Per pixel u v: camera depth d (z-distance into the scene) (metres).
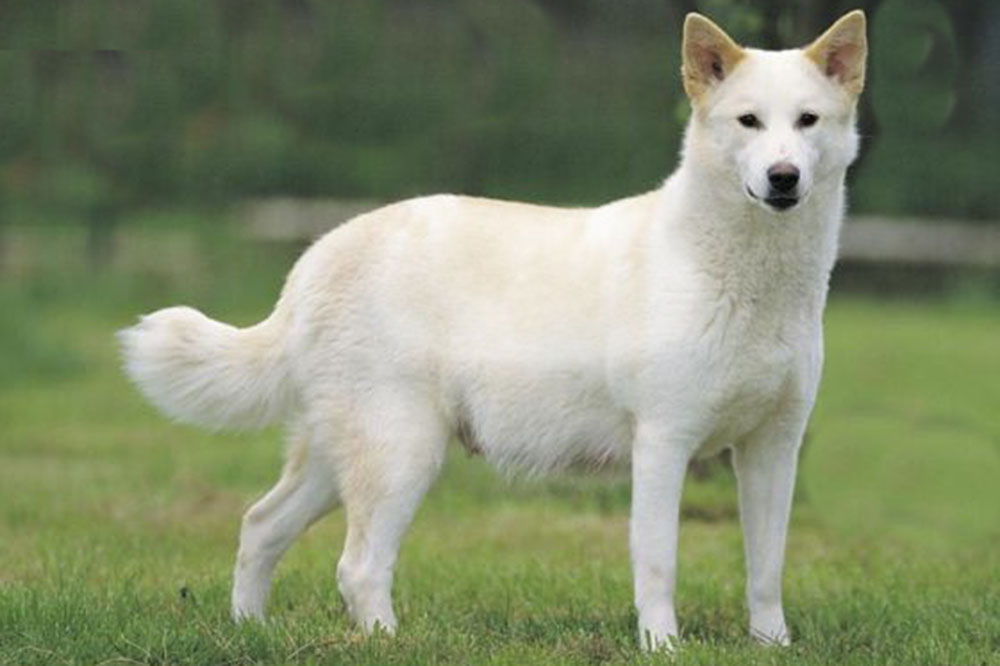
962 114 31.41
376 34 30.97
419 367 9.15
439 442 9.23
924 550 13.06
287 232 29.59
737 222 8.55
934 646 8.91
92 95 29.86
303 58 30.86
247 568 9.61
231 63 30.59
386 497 9.16
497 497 15.12
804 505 14.77
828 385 20.84
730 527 13.62
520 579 11.13
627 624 9.65
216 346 9.46
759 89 8.55
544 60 31.05
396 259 9.23
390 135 30.97
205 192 30.59
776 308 8.68
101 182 29.77
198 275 28.20
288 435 9.60
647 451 8.75
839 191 8.77
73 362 23.00
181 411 9.55
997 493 15.38
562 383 8.95
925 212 31.09
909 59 30.20
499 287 9.11
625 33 31.64
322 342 9.32
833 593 10.95
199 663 8.44
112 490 15.14
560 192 30.44
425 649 8.53
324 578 11.11
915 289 29.62
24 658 8.45
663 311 8.66
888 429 18.16
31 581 10.73
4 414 19.91
